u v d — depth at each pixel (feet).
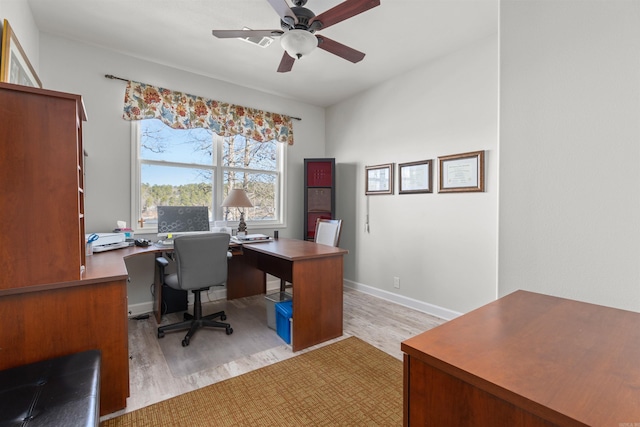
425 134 10.48
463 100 9.36
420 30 8.39
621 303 4.08
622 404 1.72
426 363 2.30
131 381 6.30
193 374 6.58
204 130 11.84
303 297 7.75
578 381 1.95
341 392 5.98
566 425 1.63
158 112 10.35
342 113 14.08
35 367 4.22
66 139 4.72
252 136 12.54
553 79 4.60
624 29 4.01
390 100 11.75
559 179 4.56
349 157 13.73
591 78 4.27
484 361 2.18
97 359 4.55
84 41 9.14
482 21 7.97
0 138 4.32
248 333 8.77
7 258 4.36
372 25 8.14
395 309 10.82
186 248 7.94
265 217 13.57
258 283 12.71
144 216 10.53
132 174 10.05
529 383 1.92
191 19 8.02
